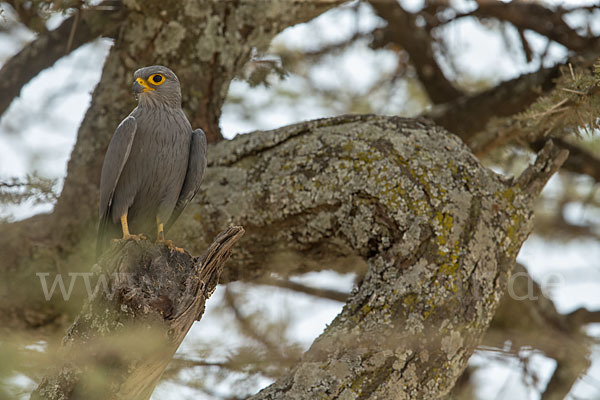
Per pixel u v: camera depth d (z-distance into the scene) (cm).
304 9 1097
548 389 1143
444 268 811
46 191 912
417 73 1486
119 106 1054
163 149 873
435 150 885
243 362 985
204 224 957
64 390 596
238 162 974
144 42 1050
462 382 1122
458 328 799
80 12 1027
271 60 1169
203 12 1048
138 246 611
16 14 1020
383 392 762
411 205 842
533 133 926
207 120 1075
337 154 898
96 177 1048
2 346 620
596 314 1336
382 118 927
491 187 870
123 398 603
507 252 852
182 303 584
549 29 1305
